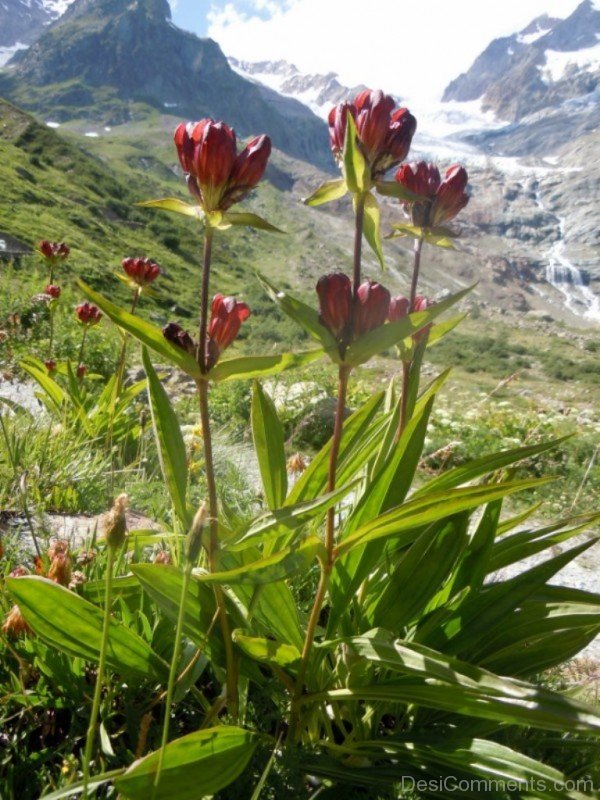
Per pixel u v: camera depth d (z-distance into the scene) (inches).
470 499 17.3
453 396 172.2
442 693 17.2
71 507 38.8
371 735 20.8
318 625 25.6
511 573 47.9
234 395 92.0
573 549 22.2
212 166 16.0
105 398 51.9
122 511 13.6
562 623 21.5
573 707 15.3
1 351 75.4
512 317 1291.8
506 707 15.7
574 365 544.1
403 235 22.5
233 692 19.5
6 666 20.4
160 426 17.8
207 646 19.1
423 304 22.9
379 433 22.7
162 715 20.8
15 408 53.8
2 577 24.1
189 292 655.1
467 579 22.6
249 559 20.4
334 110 18.5
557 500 77.1
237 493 45.4
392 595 21.2
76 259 418.9
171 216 964.6
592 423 135.4
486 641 21.7
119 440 50.9
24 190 669.9
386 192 17.7
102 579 22.4
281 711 19.9
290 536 20.9
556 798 16.8
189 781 15.7
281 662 19.0
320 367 136.3
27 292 111.2
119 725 20.3
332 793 18.7
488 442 94.8
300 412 89.0
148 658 19.4
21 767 18.1
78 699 19.9
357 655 18.6
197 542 13.5
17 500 35.3
